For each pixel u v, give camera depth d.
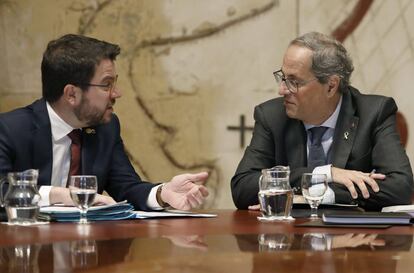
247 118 5.30
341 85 3.46
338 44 3.49
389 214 2.52
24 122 3.18
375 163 3.39
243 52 5.30
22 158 3.15
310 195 2.81
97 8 5.32
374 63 5.21
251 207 3.25
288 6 5.27
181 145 5.34
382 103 3.48
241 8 5.29
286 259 1.68
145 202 3.20
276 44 5.29
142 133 5.33
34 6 5.35
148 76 5.32
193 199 3.09
